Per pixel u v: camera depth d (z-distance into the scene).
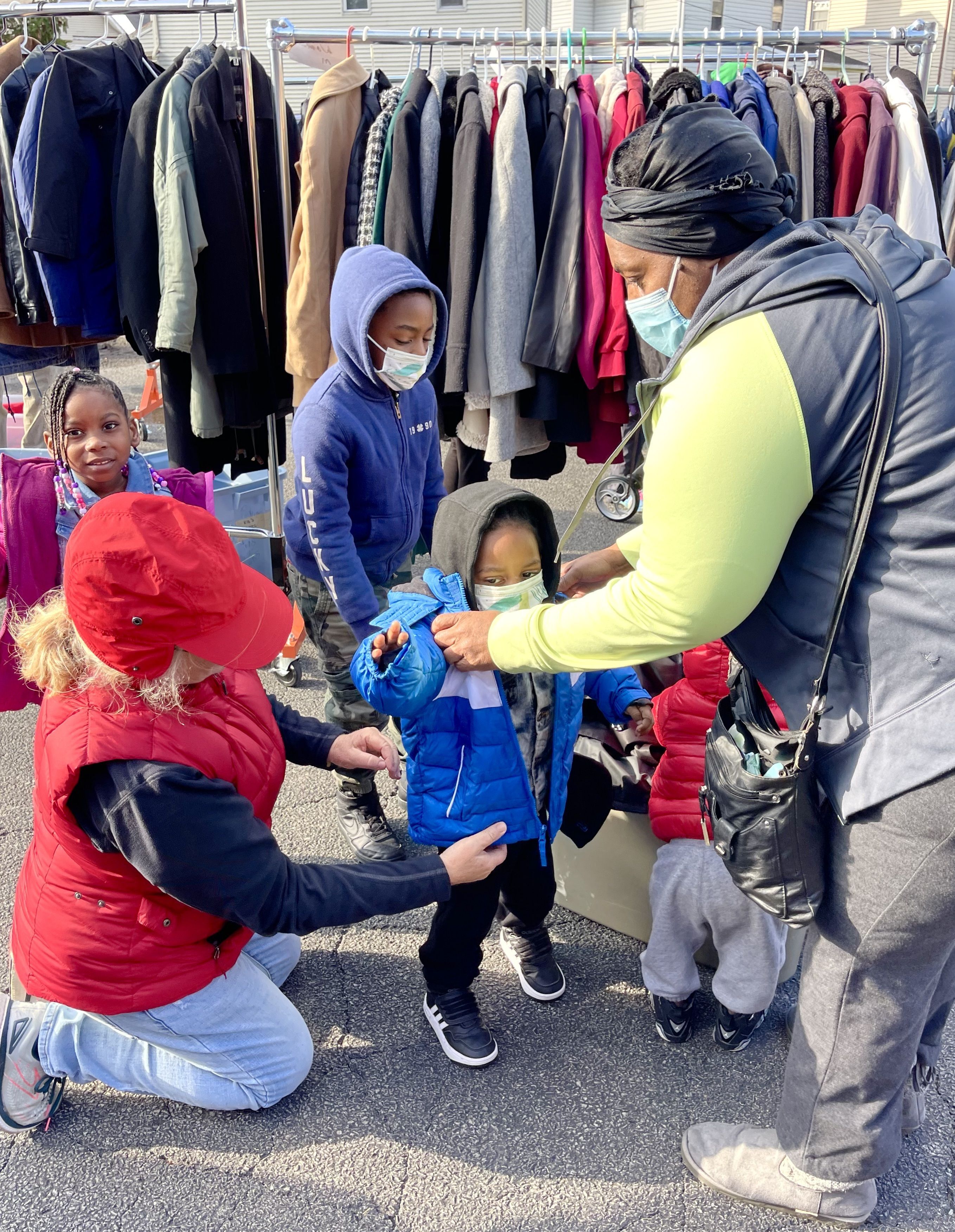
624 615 1.37
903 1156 1.87
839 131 3.65
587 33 3.79
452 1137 1.90
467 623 1.69
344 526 2.37
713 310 1.26
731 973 2.00
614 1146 1.88
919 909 1.33
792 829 1.38
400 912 1.71
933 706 1.23
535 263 3.51
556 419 3.70
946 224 4.21
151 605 1.38
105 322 3.70
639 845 2.29
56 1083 1.92
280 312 3.82
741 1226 1.72
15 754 3.35
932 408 1.16
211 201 3.34
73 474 2.27
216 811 1.53
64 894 1.69
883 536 1.23
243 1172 1.83
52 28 6.94
